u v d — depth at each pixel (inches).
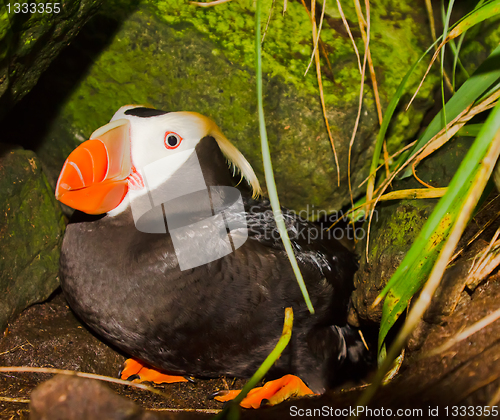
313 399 41.5
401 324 45.1
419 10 49.7
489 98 42.6
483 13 41.5
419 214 44.6
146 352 43.3
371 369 46.9
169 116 43.0
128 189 42.8
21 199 44.9
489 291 41.2
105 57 46.8
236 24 47.2
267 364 39.4
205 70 46.5
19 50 40.9
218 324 42.8
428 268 40.2
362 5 49.2
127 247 42.4
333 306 44.8
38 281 45.3
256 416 40.4
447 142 45.8
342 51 47.6
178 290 42.1
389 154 48.1
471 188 37.3
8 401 41.4
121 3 46.2
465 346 40.6
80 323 45.8
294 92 46.4
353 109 46.8
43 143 48.3
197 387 45.0
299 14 48.3
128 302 42.2
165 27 46.4
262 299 43.0
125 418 38.0
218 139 43.9
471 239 42.5
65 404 37.9
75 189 41.5
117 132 42.5
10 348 44.0
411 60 48.2
